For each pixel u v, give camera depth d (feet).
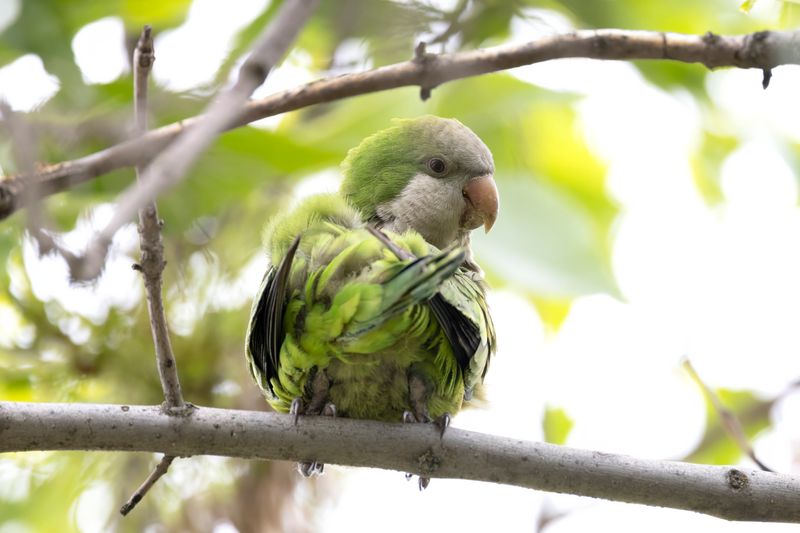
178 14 33.32
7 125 13.33
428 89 21.75
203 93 26.16
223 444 19.89
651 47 21.68
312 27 31.81
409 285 18.33
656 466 20.67
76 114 26.55
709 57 21.62
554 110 44.27
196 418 19.72
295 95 20.92
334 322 19.33
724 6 32.94
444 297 20.18
